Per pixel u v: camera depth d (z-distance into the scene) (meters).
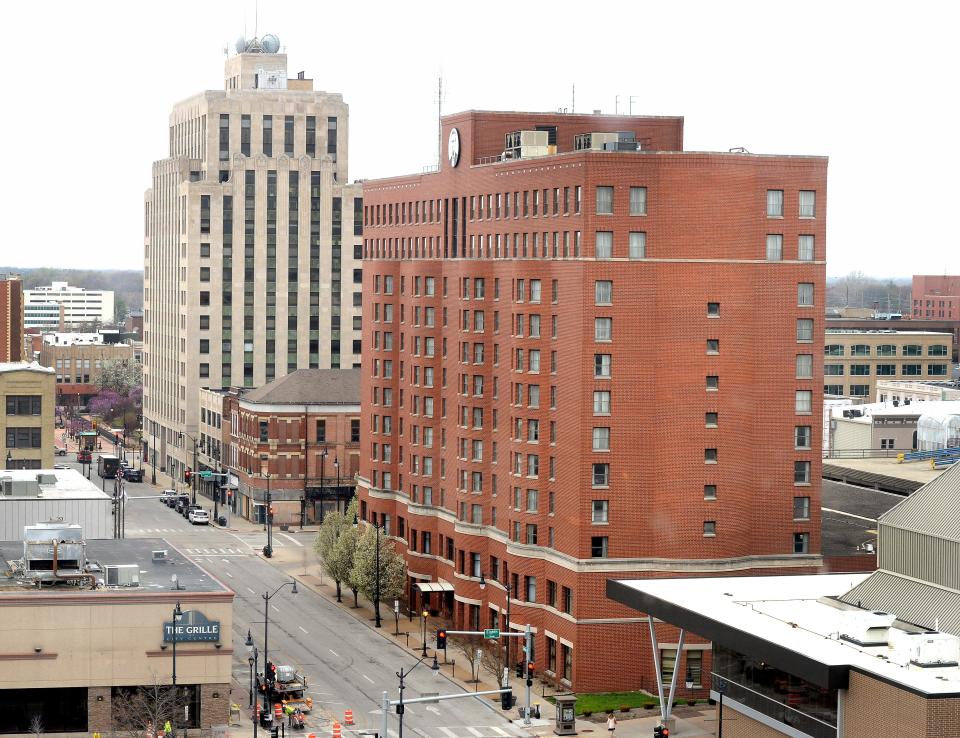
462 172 175.50
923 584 120.75
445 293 176.88
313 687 146.25
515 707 141.38
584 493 147.62
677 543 148.75
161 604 128.50
